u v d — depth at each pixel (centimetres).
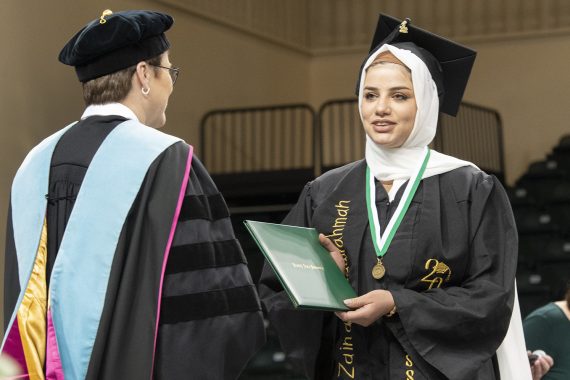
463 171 349
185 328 320
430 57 354
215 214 340
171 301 321
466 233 337
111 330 316
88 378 312
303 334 346
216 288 326
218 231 337
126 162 332
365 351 338
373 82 343
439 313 321
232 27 1551
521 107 1694
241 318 327
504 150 1695
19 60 1062
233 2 1558
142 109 353
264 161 1625
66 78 1134
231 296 328
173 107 1388
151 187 330
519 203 1464
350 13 1797
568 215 1472
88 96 352
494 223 342
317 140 1762
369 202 349
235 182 1402
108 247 323
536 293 1216
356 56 1789
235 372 329
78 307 319
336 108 1772
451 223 338
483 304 324
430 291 329
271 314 349
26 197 340
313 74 1805
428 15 1747
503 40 1709
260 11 1641
